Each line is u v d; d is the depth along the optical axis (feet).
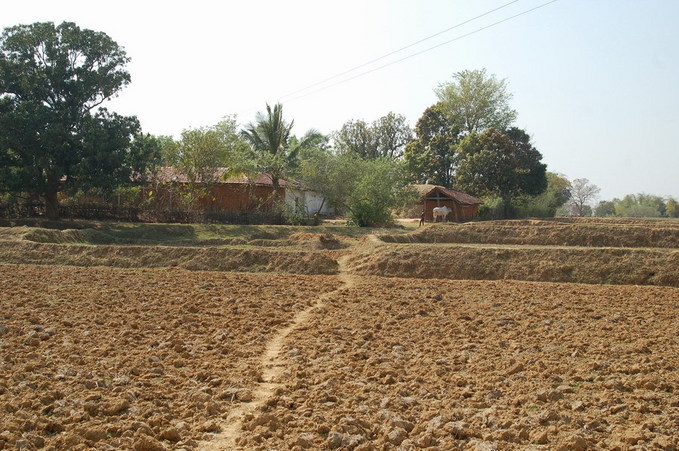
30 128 111.96
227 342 44.37
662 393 32.94
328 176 145.89
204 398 31.45
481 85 253.65
